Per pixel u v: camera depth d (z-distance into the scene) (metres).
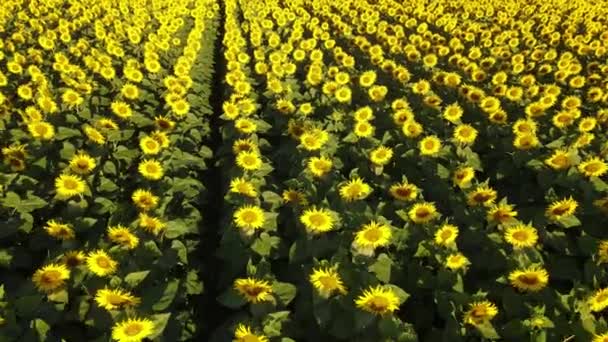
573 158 4.04
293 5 12.33
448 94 6.46
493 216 3.26
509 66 7.48
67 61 6.73
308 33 10.39
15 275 3.34
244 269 3.17
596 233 3.59
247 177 3.90
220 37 11.09
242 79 6.55
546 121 5.48
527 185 4.43
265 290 2.52
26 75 6.61
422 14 11.39
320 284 2.54
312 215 3.04
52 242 3.51
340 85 6.38
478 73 6.68
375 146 4.75
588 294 2.60
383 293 2.38
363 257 2.84
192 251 3.77
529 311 2.61
